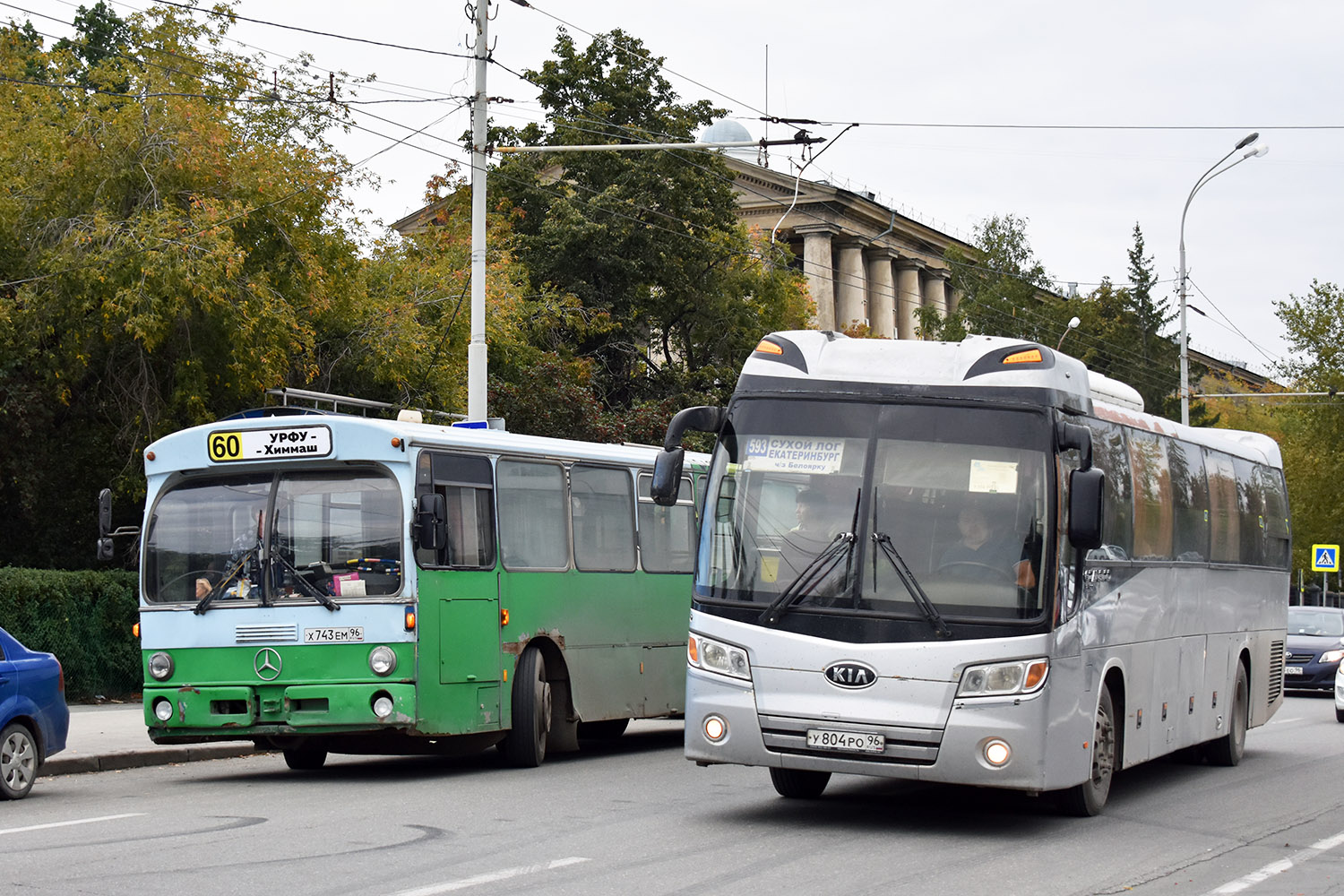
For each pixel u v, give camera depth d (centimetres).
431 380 3425
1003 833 1253
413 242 4034
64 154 2819
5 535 2953
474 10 2641
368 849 1105
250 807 1358
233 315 2716
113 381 2892
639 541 2020
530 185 4878
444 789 1516
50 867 1014
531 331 4406
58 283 2672
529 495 1797
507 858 1066
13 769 1420
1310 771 1859
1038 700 1173
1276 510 2222
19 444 2842
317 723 1546
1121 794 1591
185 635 1594
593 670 1894
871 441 1236
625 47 4988
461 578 1639
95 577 2595
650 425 4197
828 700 1187
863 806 1407
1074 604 1252
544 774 1680
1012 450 1219
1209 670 1783
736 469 1267
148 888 937
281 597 1571
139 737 1988
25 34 3562
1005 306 8256
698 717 1235
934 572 1193
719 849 1130
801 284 6444
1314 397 6378
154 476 1652
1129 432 1507
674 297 5041
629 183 4831
